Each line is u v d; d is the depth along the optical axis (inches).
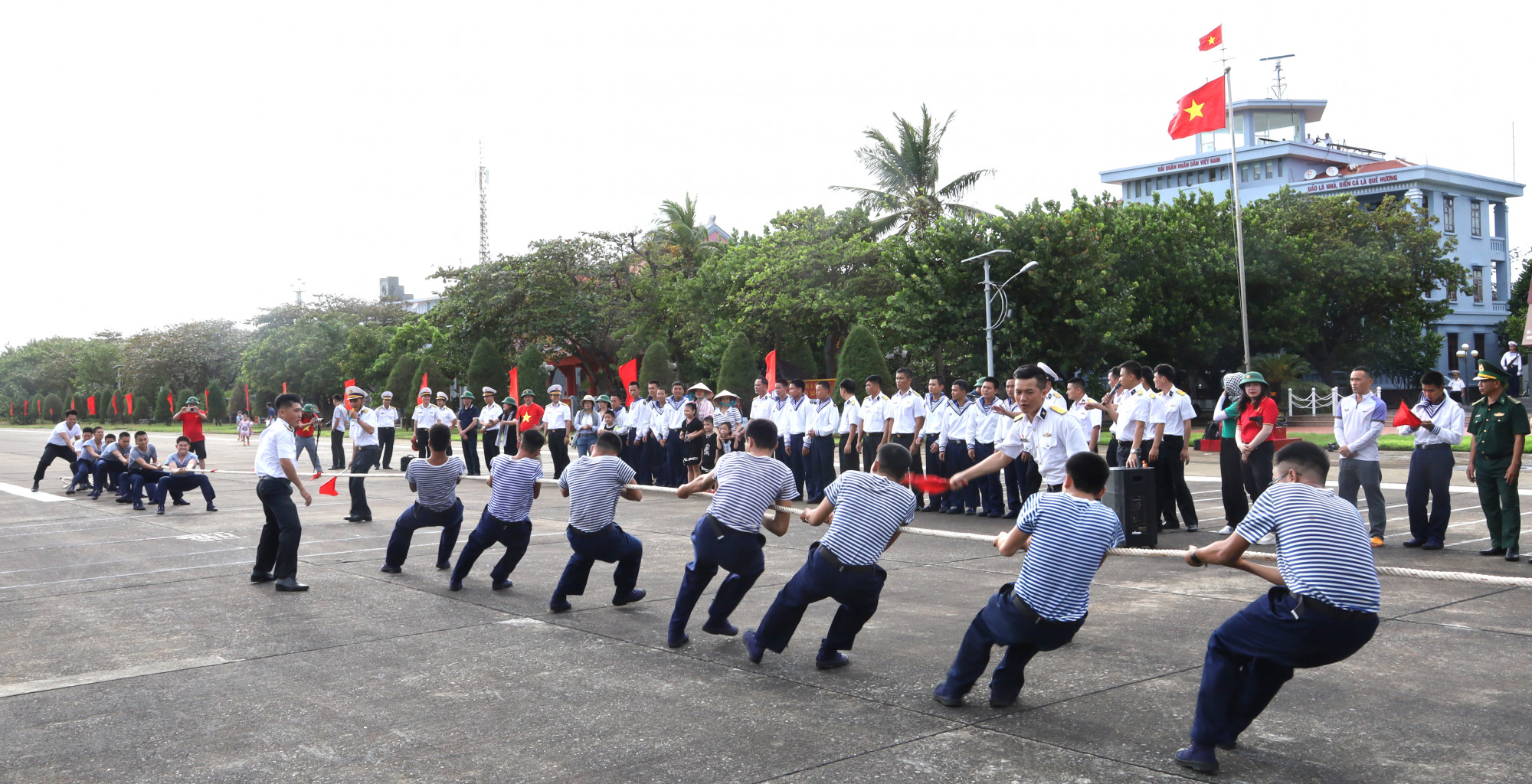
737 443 653.3
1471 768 165.5
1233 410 413.1
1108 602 298.2
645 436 709.3
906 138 1480.1
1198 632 259.3
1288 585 165.2
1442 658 230.8
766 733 189.3
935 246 1189.7
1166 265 1301.7
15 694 224.2
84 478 730.8
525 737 189.8
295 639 271.3
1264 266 1390.3
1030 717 196.1
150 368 2810.0
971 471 257.1
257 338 2507.4
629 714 202.7
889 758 174.9
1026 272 1143.6
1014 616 190.7
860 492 225.3
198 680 233.3
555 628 280.7
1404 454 813.9
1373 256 1501.0
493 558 404.5
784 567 377.7
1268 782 161.3
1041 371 344.2
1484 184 2082.9
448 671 237.8
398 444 1414.9
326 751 184.2
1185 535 428.1
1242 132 2293.3
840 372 1102.4
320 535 480.1
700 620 288.4
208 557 418.9
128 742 191.3
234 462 1130.0
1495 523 359.6
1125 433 443.2
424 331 2015.3
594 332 1731.1
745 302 1401.3
